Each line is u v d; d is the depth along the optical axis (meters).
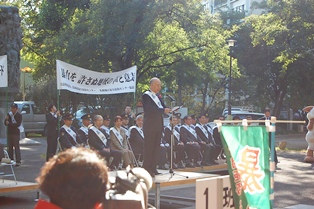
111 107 30.14
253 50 45.09
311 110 19.62
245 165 4.68
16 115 17.00
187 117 15.73
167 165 14.74
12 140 16.92
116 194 2.85
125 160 13.41
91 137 13.39
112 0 29.52
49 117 15.70
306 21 28.41
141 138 14.38
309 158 19.62
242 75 46.59
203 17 32.00
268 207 4.60
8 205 10.53
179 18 31.59
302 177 15.54
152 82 10.48
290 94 44.81
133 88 14.62
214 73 37.94
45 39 35.62
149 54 32.12
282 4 28.75
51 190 2.44
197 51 33.44
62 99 32.28
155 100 10.38
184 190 12.66
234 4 70.00
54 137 15.73
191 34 31.78
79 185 2.43
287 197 12.07
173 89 45.44
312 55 34.25
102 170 2.51
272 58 44.66
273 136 5.08
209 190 4.93
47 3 38.28
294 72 43.06
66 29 32.41
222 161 16.77
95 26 30.12
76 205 2.44
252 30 44.97
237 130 4.74
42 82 34.84
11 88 23.05
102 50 29.69
